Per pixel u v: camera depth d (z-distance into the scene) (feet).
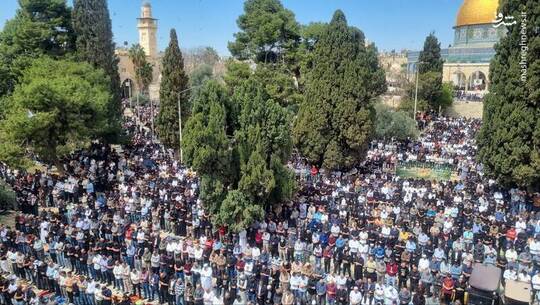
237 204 72.33
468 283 54.65
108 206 86.12
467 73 255.50
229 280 60.59
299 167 112.27
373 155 130.31
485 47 249.96
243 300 56.29
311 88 107.86
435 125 180.75
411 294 55.57
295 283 57.06
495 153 88.69
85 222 75.15
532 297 55.62
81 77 129.08
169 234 81.35
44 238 73.41
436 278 58.85
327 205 82.79
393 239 67.56
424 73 203.31
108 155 130.62
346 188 92.07
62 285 60.70
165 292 60.23
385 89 184.44
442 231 70.95
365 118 103.91
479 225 71.41
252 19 168.45
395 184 94.38
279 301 55.77
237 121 79.61
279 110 79.41
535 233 69.92
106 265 64.59
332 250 66.54
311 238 71.15
